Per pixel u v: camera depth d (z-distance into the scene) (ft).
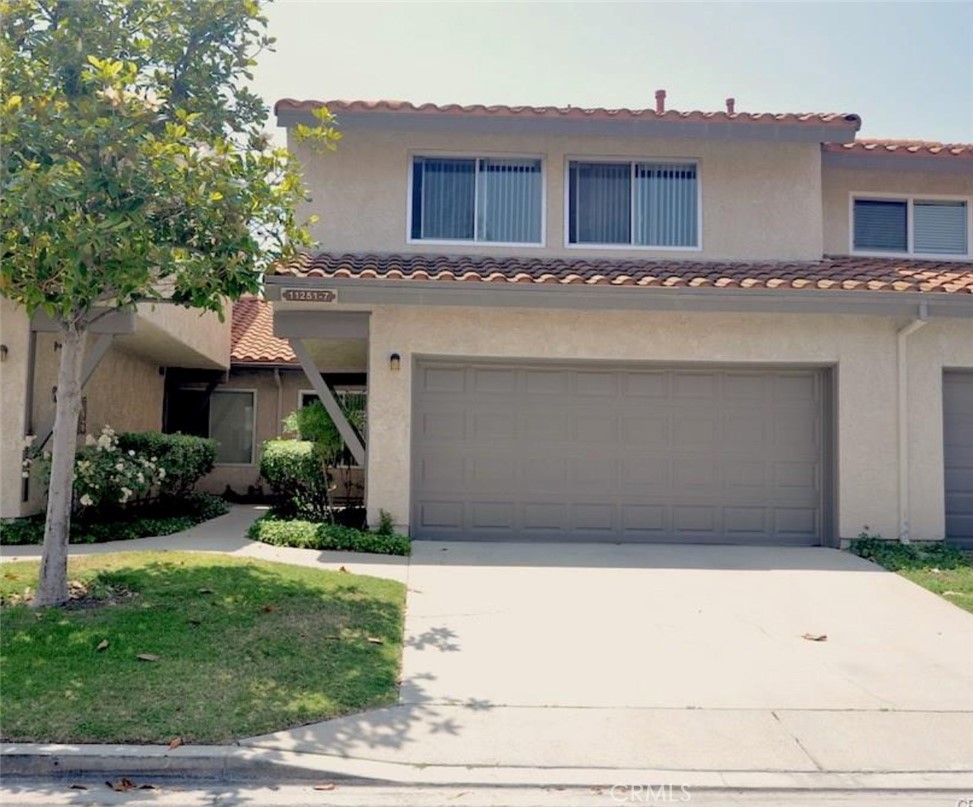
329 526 35.19
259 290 25.75
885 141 46.50
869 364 36.35
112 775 14.96
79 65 24.16
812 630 24.29
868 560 33.17
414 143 41.52
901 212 44.83
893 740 17.13
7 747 15.15
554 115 39.93
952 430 37.19
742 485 36.94
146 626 21.50
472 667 20.58
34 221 20.61
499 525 36.60
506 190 41.75
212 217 23.34
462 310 35.99
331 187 41.16
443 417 36.73
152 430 54.13
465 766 15.53
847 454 36.06
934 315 34.55
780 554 34.35
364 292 33.83
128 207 21.38
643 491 36.83
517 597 26.86
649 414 37.06
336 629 22.15
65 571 24.06
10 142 21.29
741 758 16.19
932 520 36.11
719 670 20.90
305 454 38.83
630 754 16.21
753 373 37.22
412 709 17.85
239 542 35.24
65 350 24.52
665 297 34.27
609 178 42.11
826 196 44.39
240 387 58.95
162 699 17.24
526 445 36.81
